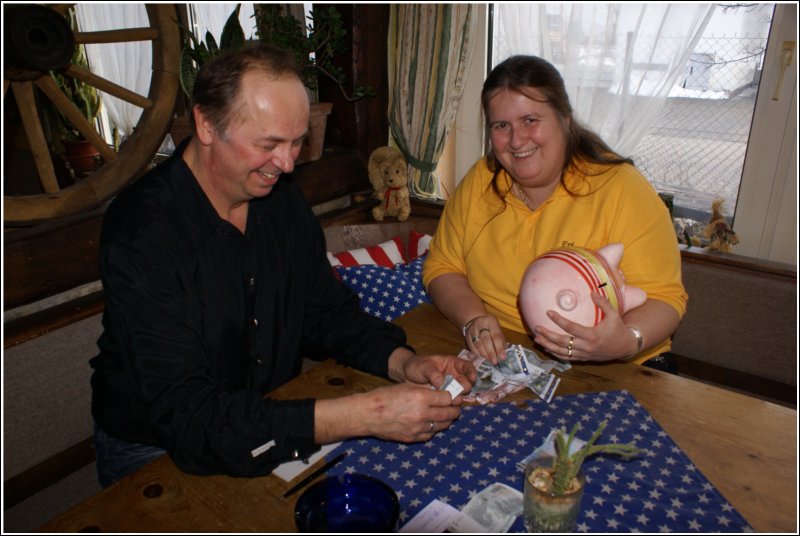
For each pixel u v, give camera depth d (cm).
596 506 89
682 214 226
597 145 149
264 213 125
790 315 175
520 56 135
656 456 99
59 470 161
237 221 124
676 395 116
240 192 112
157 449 126
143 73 310
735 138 210
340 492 89
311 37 219
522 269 150
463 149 260
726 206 219
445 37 226
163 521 88
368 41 239
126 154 176
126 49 310
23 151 242
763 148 203
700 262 192
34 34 149
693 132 216
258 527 87
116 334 106
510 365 124
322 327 138
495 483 94
